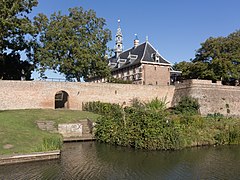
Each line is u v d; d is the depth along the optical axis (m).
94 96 35.38
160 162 15.52
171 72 59.53
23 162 14.98
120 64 59.22
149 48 55.19
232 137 21.58
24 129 20.03
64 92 36.75
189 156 17.08
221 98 37.34
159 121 19.47
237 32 46.97
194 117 23.14
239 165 15.05
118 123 21.44
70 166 14.42
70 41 37.91
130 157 16.64
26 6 32.88
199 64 44.31
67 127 23.50
